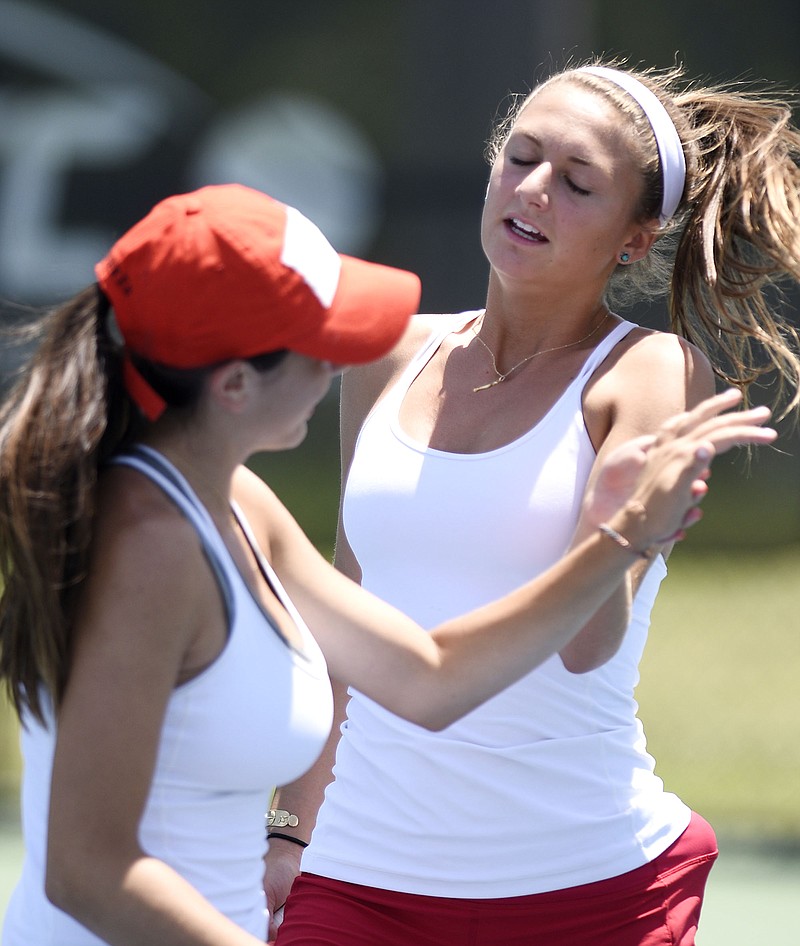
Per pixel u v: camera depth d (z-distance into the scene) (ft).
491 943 31.24
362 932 31.89
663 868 31.91
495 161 33.50
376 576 32.50
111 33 296.92
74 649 22.86
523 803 31.01
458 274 202.90
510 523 31.01
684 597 127.85
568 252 32.12
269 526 27.17
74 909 22.62
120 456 23.85
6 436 23.26
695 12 289.94
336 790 33.19
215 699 23.43
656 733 92.43
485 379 33.01
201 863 23.88
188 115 206.28
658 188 32.63
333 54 302.04
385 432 32.99
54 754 22.84
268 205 24.25
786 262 33.73
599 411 31.19
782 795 80.59
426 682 26.63
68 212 198.70
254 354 23.75
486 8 195.21
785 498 175.73
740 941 60.59
